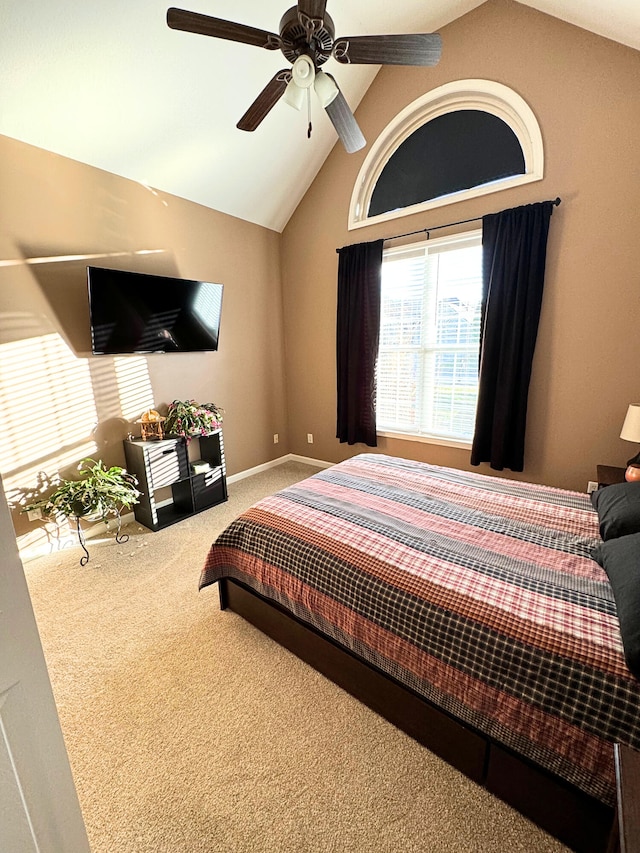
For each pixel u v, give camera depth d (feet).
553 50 7.72
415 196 10.37
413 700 4.17
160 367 10.40
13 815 2.11
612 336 8.06
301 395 14.42
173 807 3.69
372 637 4.23
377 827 3.53
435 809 3.65
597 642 3.24
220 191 10.75
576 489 9.03
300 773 3.99
